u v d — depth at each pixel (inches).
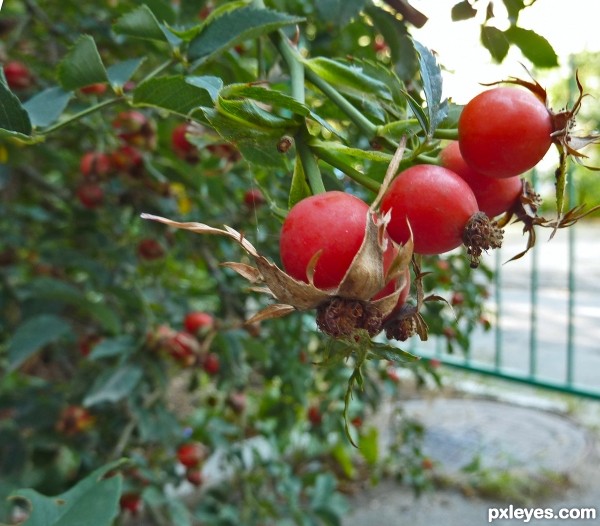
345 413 3.1
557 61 6.5
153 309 10.2
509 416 21.4
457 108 4.1
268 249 9.1
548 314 36.8
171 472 11.3
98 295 12.5
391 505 16.3
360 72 4.4
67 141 10.7
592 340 30.7
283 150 3.6
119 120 8.9
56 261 9.9
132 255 10.4
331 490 13.1
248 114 3.5
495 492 16.5
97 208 10.6
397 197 3.4
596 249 60.1
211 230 3.1
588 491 16.7
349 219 3.2
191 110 4.1
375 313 3.2
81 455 10.0
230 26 4.5
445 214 3.4
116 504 3.9
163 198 10.2
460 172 3.8
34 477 9.7
